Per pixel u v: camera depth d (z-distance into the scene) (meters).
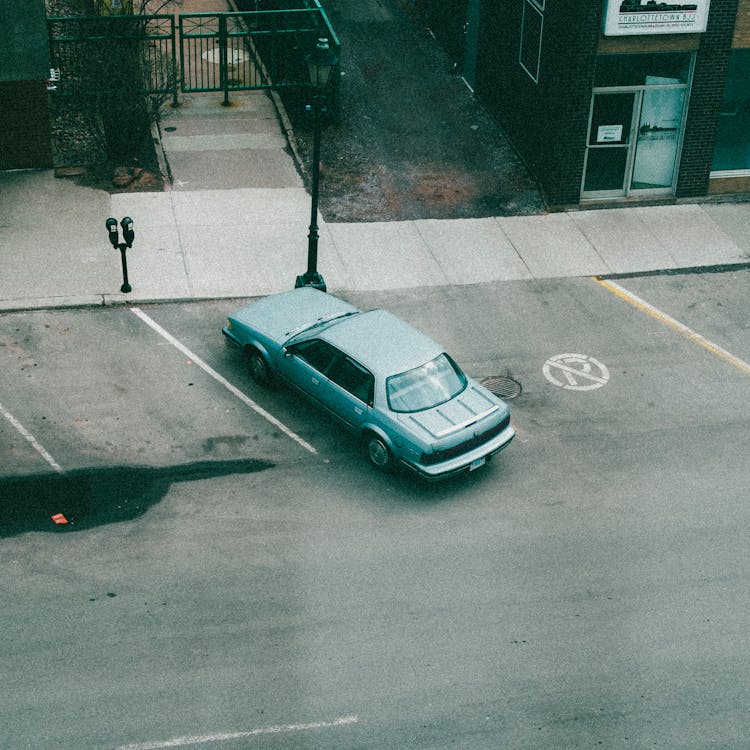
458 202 20.62
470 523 13.23
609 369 16.30
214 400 15.18
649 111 20.36
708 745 10.45
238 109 23.00
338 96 22.34
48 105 20.02
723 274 18.91
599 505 13.61
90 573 12.18
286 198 20.22
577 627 11.76
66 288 17.22
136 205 19.56
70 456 13.95
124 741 10.19
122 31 21.52
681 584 12.42
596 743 10.41
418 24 27.31
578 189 20.62
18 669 10.89
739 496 13.86
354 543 12.82
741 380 16.14
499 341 16.84
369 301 17.61
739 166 21.28
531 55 20.78
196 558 12.48
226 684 10.85
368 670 11.09
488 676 11.09
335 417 14.46
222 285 17.67
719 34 19.56
